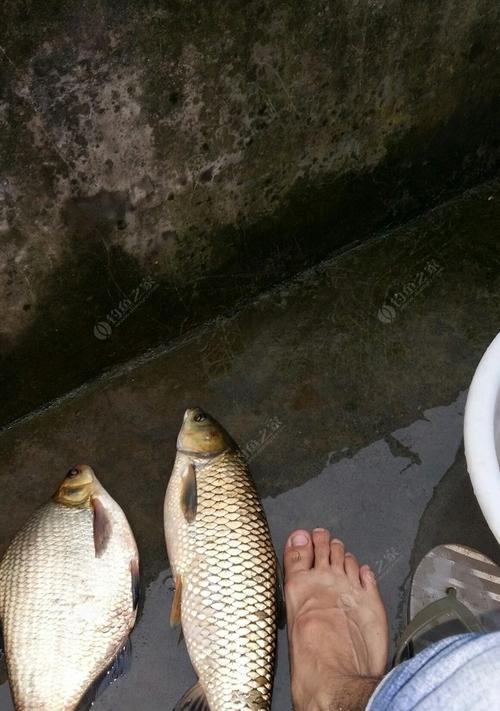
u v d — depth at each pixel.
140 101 0.58
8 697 0.58
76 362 0.70
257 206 0.72
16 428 0.69
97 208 0.61
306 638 0.61
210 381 0.73
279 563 0.66
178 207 0.66
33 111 0.53
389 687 0.43
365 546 0.66
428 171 0.82
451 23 0.71
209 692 0.57
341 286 0.79
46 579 0.59
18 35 0.50
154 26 0.55
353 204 0.79
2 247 0.59
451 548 0.66
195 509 0.61
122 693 0.58
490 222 0.85
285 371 0.74
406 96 0.74
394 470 0.69
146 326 0.72
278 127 0.67
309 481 0.68
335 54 0.66
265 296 0.78
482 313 0.78
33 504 0.66
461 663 0.40
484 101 0.80
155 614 0.62
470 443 0.52
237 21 0.58
